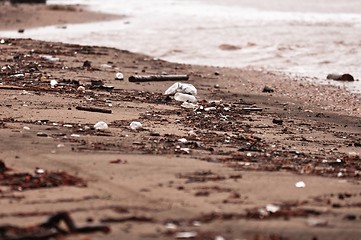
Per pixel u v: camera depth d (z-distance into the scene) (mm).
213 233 10758
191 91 27453
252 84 32562
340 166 16469
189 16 64500
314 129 22641
